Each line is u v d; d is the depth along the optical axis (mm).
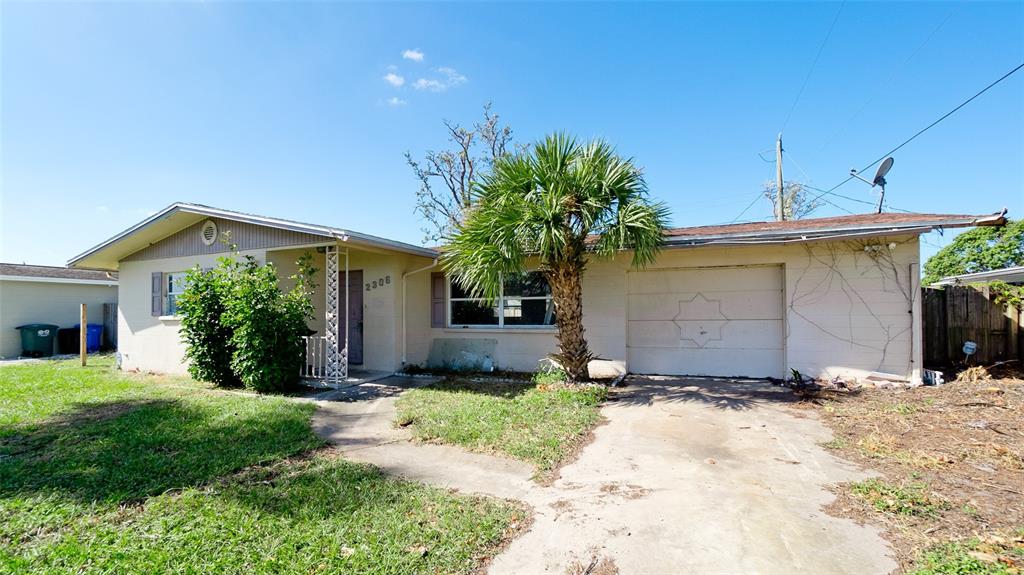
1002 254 16219
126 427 5152
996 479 3334
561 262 7270
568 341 7379
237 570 2344
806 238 6871
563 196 6543
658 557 2473
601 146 6980
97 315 16469
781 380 7719
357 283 10078
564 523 2889
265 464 4059
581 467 3943
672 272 8664
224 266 7934
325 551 2527
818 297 7562
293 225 7801
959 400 5590
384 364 9398
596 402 6336
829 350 7473
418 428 5172
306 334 8266
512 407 6059
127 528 2824
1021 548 2373
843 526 2754
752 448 4348
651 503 3168
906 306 7043
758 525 2799
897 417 5121
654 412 5816
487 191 7227
